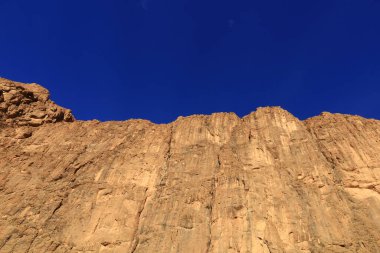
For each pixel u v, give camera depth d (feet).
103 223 130.21
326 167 144.66
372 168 144.56
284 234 119.24
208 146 161.48
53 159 163.53
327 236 117.29
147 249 117.70
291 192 134.31
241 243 114.01
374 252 112.06
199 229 122.52
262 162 147.54
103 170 155.12
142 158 160.86
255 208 125.59
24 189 146.41
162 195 139.13
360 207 129.39
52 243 122.72
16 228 128.16
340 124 168.86
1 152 166.71
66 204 139.33
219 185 138.21
